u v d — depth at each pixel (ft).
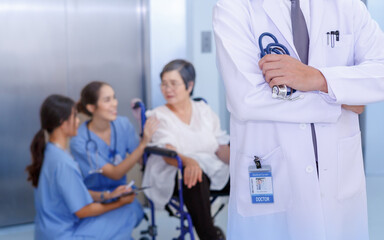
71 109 7.15
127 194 7.50
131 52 11.44
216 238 7.55
